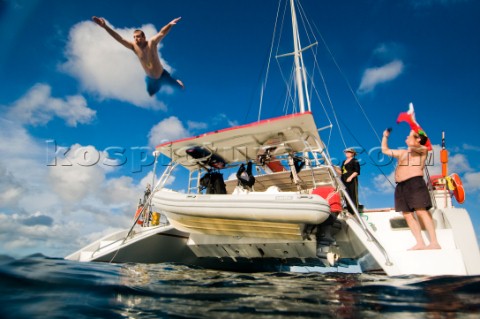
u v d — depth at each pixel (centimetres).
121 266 499
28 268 318
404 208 439
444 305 232
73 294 241
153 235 660
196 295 268
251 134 587
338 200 518
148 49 455
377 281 352
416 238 427
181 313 210
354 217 520
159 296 259
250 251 608
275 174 668
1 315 181
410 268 408
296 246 550
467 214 470
